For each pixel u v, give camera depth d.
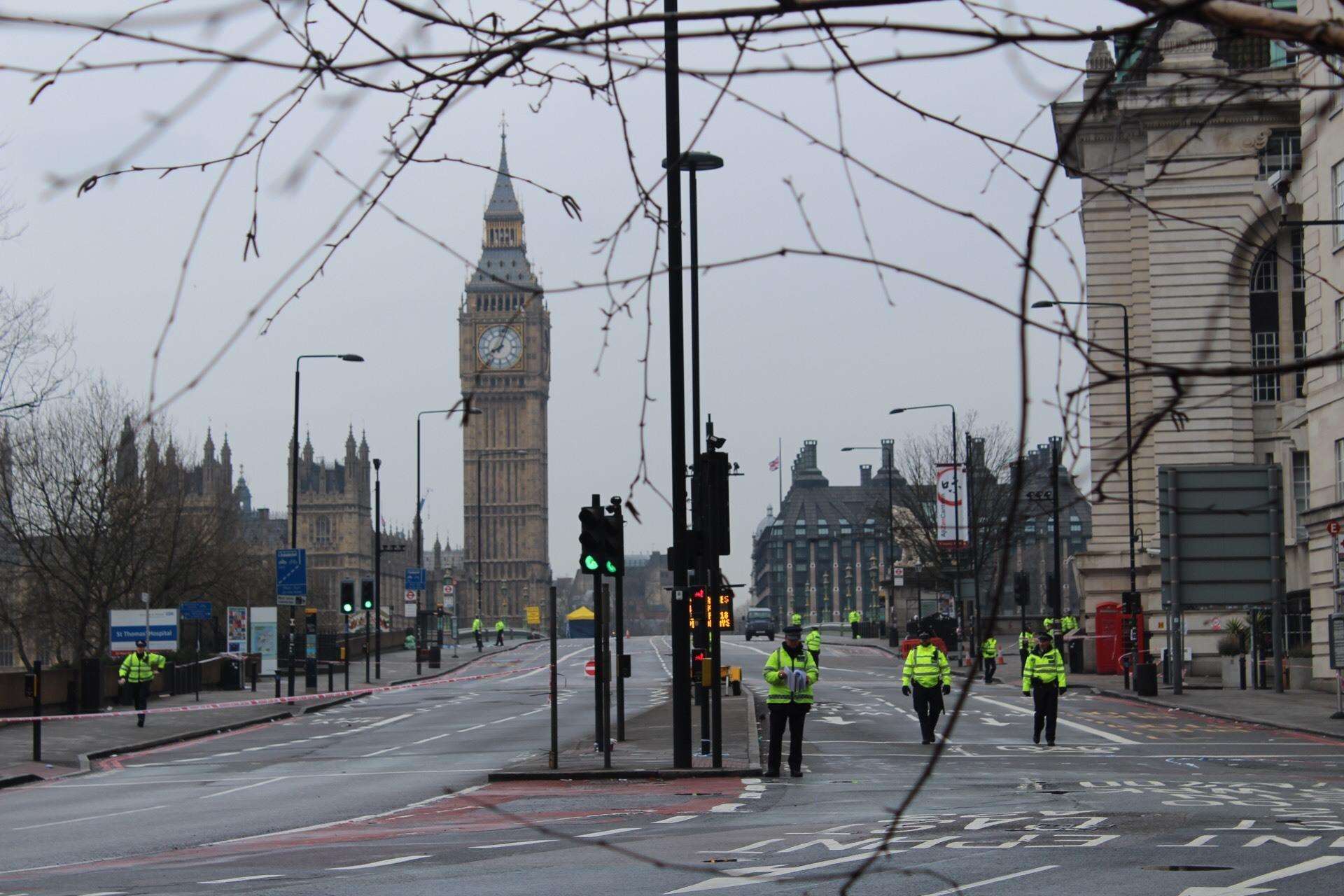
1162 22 3.88
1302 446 64.25
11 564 82.75
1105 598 75.00
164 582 87.06
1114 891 13.27
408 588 91.75
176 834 20.94
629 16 3.99
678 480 28.00
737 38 3.96
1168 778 25.89
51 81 3.57
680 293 27.95
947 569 104.00
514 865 16.14
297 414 70.69
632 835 18.58
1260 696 52.97
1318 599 55.56
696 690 53.03
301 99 3.97
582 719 46.34
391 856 17.23
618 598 35.56
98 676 53.47
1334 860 15.24
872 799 22.81
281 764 34.03
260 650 71.75
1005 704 53.00
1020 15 3.81
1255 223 70.19
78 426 80.19
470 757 33.56
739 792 24.30
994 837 17.50
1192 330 70.50
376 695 67.25
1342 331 52.44
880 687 64.88
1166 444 71.75
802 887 13.78
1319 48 3.55
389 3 3.83
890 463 116.69
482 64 3.97
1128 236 74.56
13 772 33.28
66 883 15.58
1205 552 48.59
